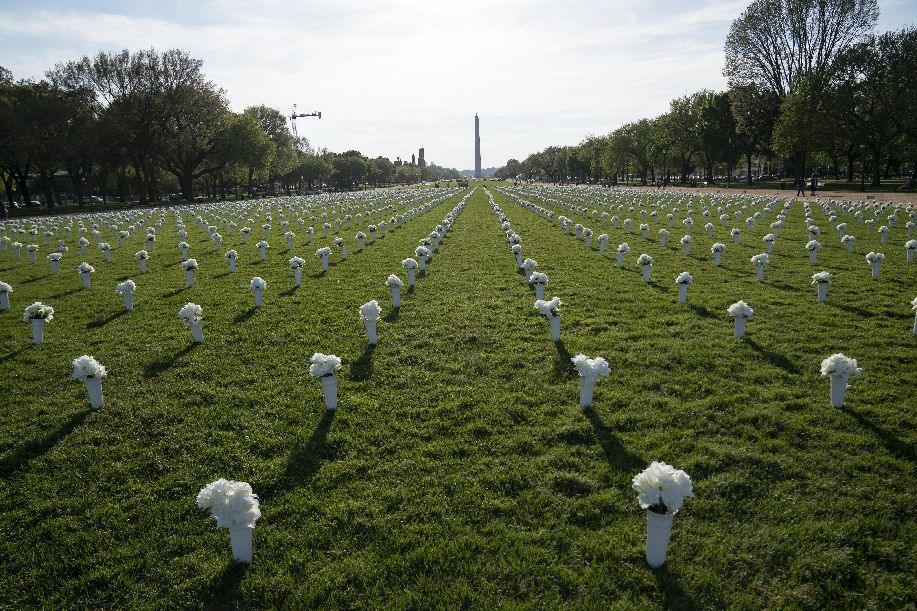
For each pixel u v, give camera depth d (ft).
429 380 29.30
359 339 36.68
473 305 44.34
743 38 194.39
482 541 16.80
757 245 71.61
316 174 403.34
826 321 36.78
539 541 16.76
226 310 45.62
